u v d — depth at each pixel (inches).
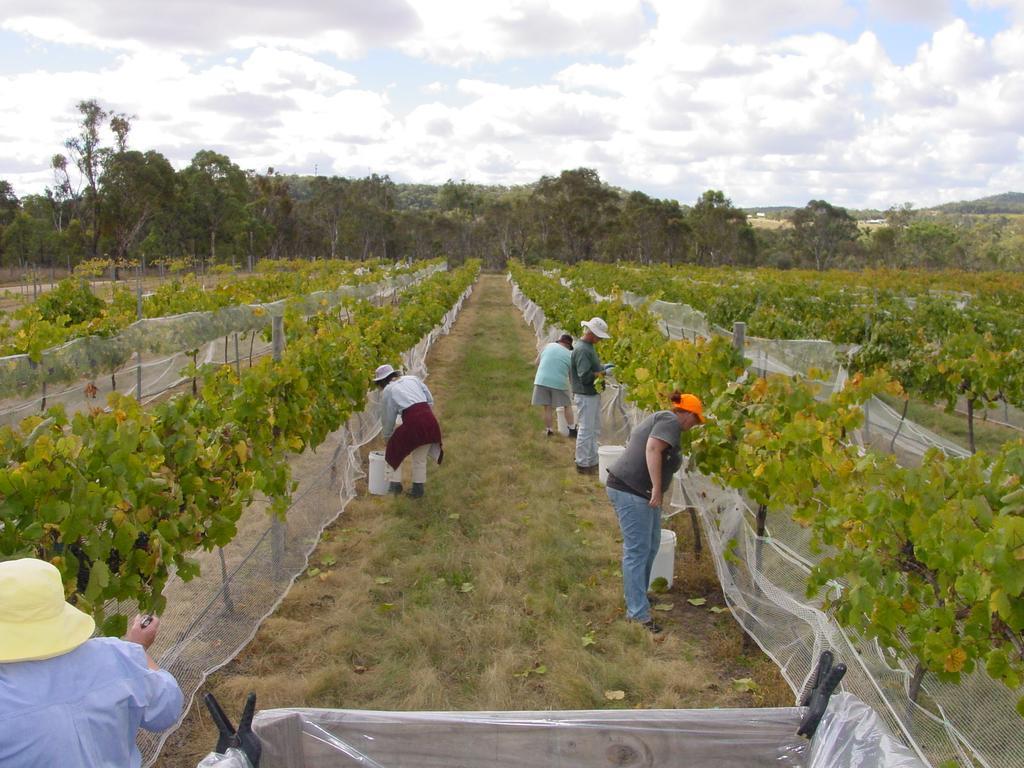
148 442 157.1
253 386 217.2
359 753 108.3
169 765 156.7
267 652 203.2
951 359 388.8
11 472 129.6
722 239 3063.5
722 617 224.8
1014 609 113.7
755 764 110.0
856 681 149.3
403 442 313.7
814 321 594.6
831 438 186.9
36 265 2022.6
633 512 215.8
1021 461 139.9
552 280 1168.8
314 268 1499.8
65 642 88.8
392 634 209.0
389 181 3727.9
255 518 281.3
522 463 375.2
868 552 139.0
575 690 181.6
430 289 876.0
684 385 266.8
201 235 2576.3
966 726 134.8
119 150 2335.1
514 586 240.4
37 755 84.4
